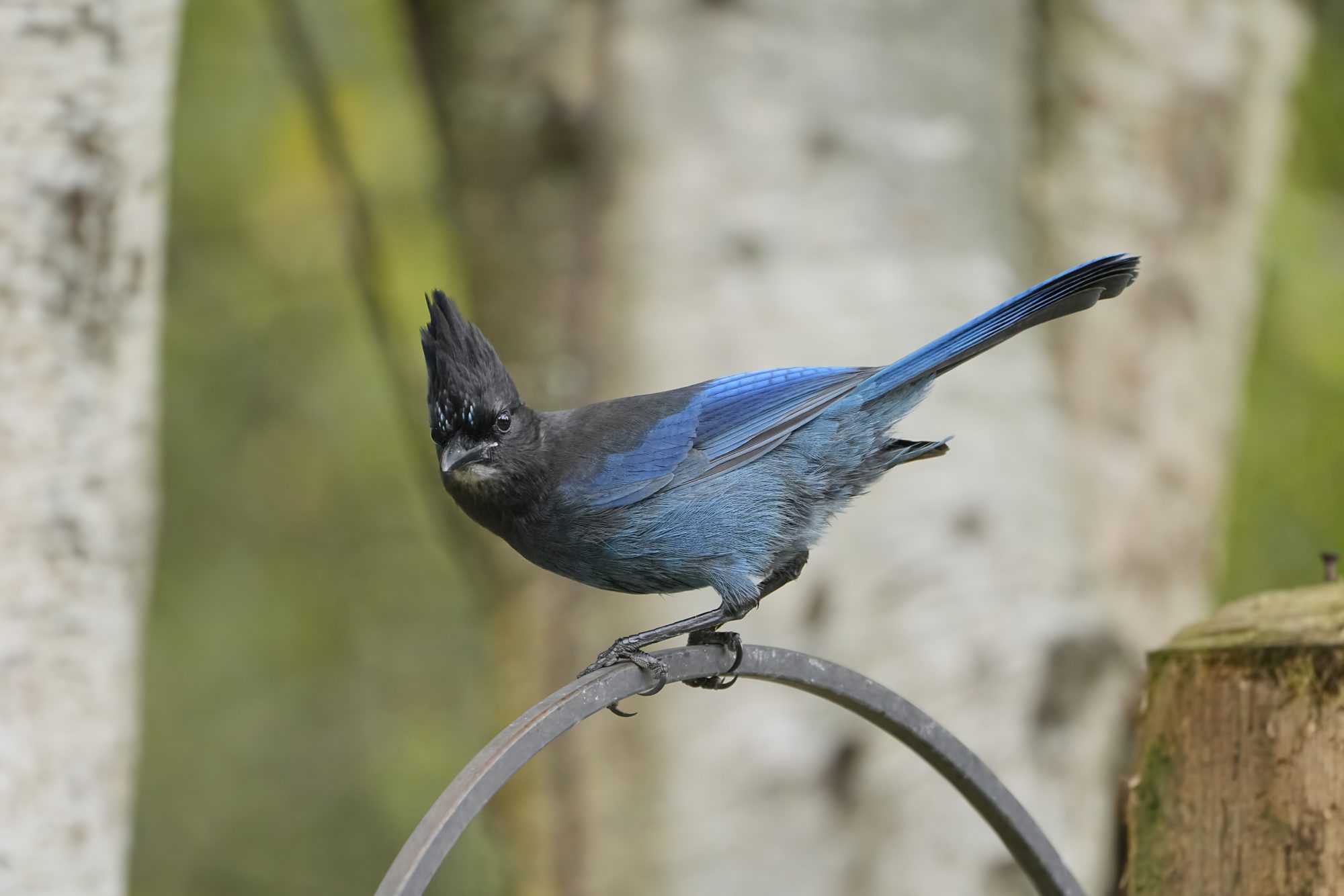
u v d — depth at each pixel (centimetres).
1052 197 1450
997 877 1066
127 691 850
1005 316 795
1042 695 1095
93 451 834
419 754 1756
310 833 1733
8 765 801
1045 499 1157
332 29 1507
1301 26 1529
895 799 1062
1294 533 1652
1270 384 1647
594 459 786
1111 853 1105
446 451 766
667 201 1126
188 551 1783
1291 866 561
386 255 1362
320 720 1781
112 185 839
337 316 1752
